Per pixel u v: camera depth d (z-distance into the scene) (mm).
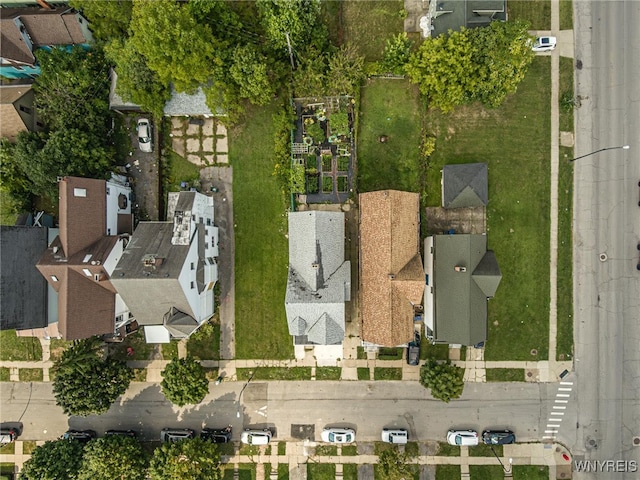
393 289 32219
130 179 37156
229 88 33094
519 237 36344
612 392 36500
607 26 35469
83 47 34969
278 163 35969
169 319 31984
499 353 36875
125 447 34062
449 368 34000
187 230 31578
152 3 29578
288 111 35312
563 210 36250
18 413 38062
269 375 37719
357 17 35906
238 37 34250
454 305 32844
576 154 36031
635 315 36312
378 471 36750
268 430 37469
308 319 32906
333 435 36562
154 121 36500
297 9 31609
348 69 33062
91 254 31734
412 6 35719
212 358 37719
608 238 36219
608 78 35688
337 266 34031
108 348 37750
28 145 32344
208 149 36938
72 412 33500
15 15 33344
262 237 37188
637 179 35906
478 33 31188
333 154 36500
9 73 35969
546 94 35844
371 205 33219
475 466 37031
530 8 35438
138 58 31609
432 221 36531
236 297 37500
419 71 32594
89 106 33719
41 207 37281
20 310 32719
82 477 33094
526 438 36875
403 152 36375
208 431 37406
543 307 36562
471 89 32188
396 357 37156
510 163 36188
